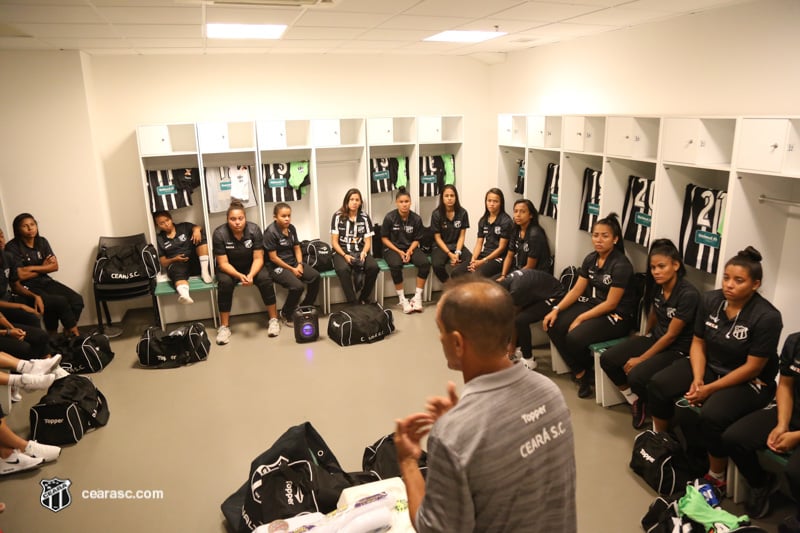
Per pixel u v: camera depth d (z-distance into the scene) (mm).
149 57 5305
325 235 6219
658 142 3619
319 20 3701
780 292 3285
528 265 4828
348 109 6070
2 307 4324
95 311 5473
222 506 2746
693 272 3855
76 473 3166
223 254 5195
